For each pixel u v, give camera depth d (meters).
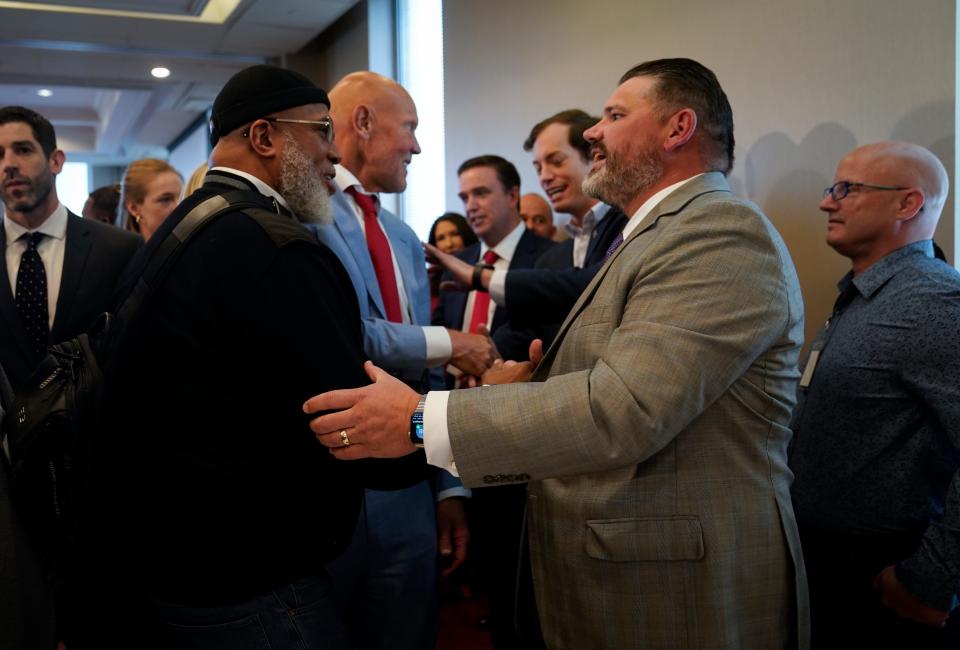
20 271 2.33
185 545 1.19
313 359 1.18
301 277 1.20
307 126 1.42
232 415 1.20
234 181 1.36
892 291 1.71
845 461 1.73
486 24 4.26
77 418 1.18
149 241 1.32
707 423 1.27
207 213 1.25
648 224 1.36
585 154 2.70
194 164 11.11
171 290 1.20
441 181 5.34
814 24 2.29
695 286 1.18
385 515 1.78
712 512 1.26
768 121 2.47
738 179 2.62
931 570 1.50
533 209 3.62
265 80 1.39
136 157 13.88
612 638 1.28
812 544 1.85
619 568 1.27
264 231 1.21
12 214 2.33
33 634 1.19
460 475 1.17
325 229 1.73
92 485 1.19
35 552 1.22
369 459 1.23
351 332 1.28
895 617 1.67
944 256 1.89
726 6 2.63
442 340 1.79
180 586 1.19
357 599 1.80
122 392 1.21
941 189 1.77
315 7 5.40
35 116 2.32
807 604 1.35
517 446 1.14
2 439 1.24
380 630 1.80
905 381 1.63
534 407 1.15
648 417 1.12
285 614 1.21
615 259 1.37
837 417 1.74
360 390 1.17
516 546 2.38
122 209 3.49
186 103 8.73
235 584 1.19
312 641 1.23
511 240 3.21
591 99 3.42
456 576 3.30
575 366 1.34
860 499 1.71
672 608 1.26
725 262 1.19
